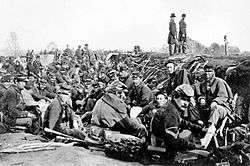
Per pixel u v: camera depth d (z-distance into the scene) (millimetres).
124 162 7348
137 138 7988
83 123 10227
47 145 8148
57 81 15461
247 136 7809
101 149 8148
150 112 8969
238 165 6984
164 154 7367
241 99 9523
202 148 7461
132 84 11570
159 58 18188
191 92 8594
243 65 10523
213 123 7879
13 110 9781
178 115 7457
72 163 6984
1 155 7602
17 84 10836
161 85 13156
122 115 8758
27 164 6926
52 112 8953
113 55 24344
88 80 16594
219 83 8992
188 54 15352
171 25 17375
